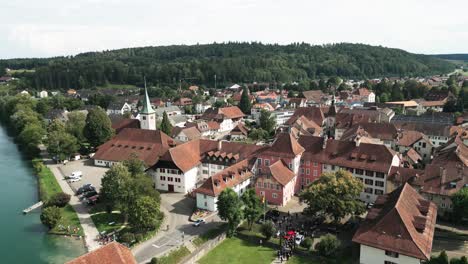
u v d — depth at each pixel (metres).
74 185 120.56
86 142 173.12
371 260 67.31
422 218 68.81
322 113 189.88
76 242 84.94
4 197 114.19
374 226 68.19
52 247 83.19
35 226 94.06
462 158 105.00
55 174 132.88
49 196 110.56
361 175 104.88
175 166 112.50
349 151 109.12
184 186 113.25
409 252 62.44
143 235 84.56
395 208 67.38
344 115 181.75
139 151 136.38
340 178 85.50
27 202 110.19
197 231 87.62
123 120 169.75
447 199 91.19
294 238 82.06
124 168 96.75
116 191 92.19
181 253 77.69
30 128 167.38
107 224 92.31
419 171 98.31
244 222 92.62
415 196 78.12
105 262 54.75
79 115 182.62
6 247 83.31
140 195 91.62
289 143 111.94
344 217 90.50
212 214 96.75
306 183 114.88
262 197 95.19
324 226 88.38
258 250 79.88
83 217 97.06
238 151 121.38
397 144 144.62
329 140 114.25
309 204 86.12
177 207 102.50
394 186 99.19
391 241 64.94
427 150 140.50
